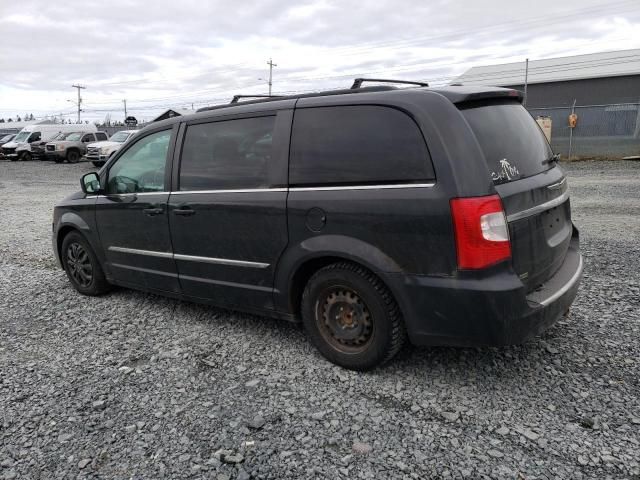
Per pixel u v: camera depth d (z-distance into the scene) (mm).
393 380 3369
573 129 20547
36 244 8086
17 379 3602
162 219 4297
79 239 5250
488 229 2873
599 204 9539
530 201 3176
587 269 5445
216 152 3980
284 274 3623
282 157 3576
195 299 4324
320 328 3594
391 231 3094
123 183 4730
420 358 3639
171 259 4332
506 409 3006
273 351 3871
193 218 4066
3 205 13039
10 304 5203
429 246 2986
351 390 3275
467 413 2982
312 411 3070
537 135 3717
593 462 2533
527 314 2975
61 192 15773
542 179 3387
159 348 4020
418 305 3076
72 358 3914
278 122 3643
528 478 2447
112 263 4938
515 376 3359
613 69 31000
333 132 3373
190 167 4145
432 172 2975
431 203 2951
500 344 2961
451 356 3652
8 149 34156
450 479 2469
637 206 9172
